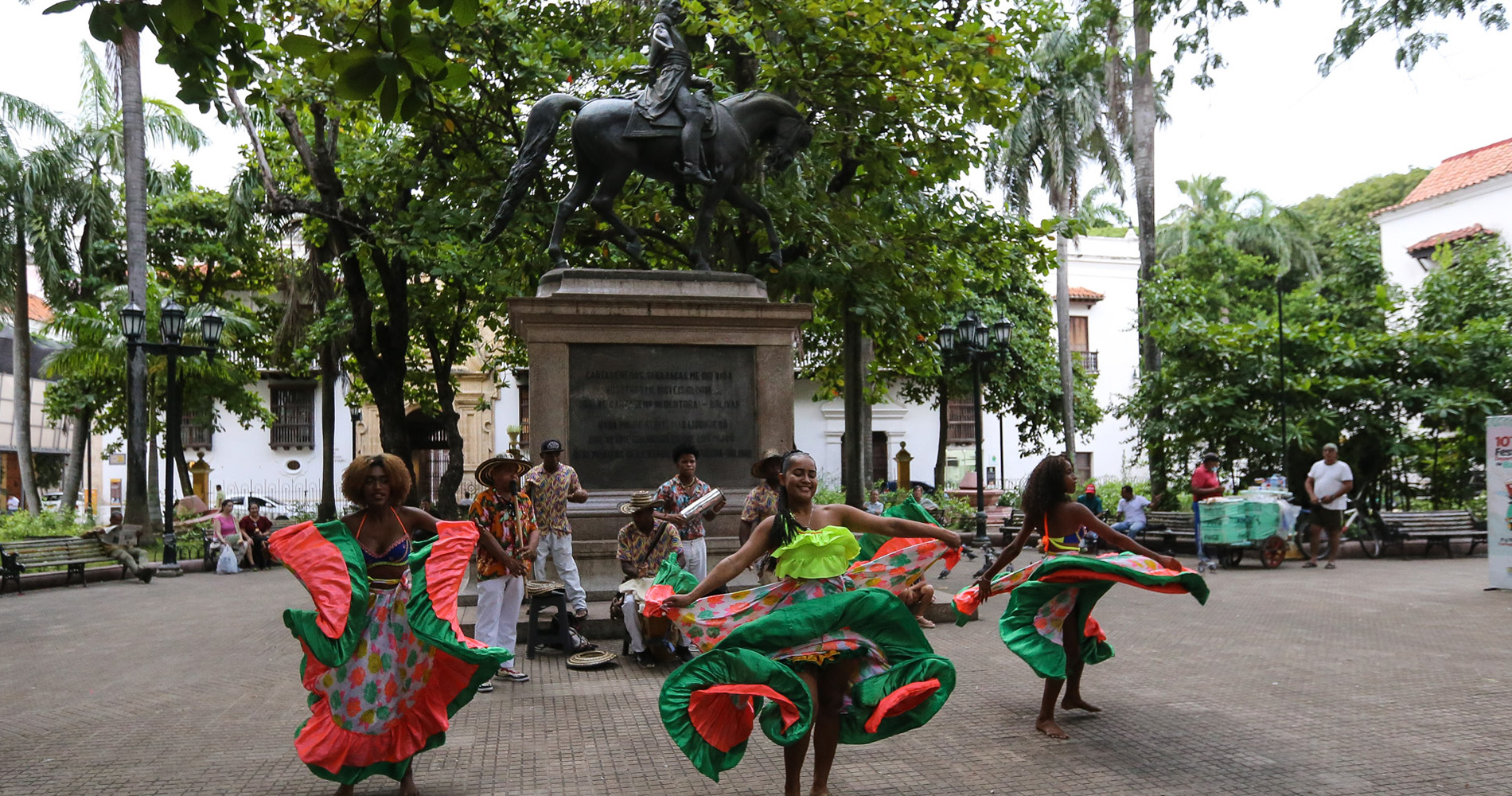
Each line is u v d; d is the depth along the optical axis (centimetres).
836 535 411
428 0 463
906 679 405
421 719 431
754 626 398
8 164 2520
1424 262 2900
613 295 939
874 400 2205
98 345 2291
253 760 512
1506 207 2738
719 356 971
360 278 1802
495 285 1444
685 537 802
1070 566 530
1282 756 483
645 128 962
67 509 2575
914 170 1426
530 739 538
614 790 448
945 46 1208
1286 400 1842
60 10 459
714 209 1001
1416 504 1959
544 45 1353
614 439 941
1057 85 2830
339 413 3506
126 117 2078
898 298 1477
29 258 2758
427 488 3528
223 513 1877
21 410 2594
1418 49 1209
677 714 380
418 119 1336
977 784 449
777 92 1290
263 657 841
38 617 1146
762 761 495
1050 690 539
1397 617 947
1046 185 3005
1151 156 2372
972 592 555
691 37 1423
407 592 432
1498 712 569
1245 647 789
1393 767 463
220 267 3025
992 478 3753
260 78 1304
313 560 412
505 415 3506
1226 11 1384
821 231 1364
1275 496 1470
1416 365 1827
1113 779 452
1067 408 2930
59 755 527
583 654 738
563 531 796
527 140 957
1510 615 949
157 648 902
